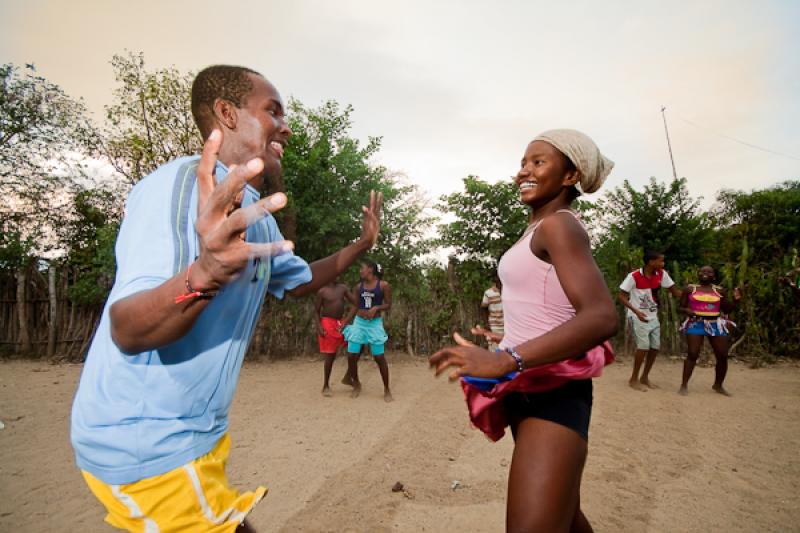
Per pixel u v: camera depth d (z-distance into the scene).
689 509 3.25
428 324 9.99
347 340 6.45
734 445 4.56
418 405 6.09
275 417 5.53
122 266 1.24
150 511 1.30
